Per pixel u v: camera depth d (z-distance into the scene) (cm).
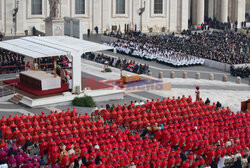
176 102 7000
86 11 12681
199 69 10138
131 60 9638
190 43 11481
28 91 7275
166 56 10306
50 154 5312
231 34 12875
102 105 7100
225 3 14762
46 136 5622
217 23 14838
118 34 11894
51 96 7150
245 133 6188
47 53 7019
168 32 13800
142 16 13488
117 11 13150
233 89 8738
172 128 6150
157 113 6475
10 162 5041
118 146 5462
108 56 10350
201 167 5384
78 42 7712
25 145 5484
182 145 5844
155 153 5359
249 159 5666
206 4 15562
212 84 9019
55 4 10269
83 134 5719
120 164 5119
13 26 11712
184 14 14012
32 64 8075
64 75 7631
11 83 7669
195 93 8294
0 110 6800
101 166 5038
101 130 5866
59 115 6156
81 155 5341
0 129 5728
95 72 9081
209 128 6172
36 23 11975
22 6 11719
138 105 6656
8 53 8969
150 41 11481
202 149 5675
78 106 7169
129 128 6281
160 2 13688
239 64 9956
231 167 5600
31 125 5881
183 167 5275
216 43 11644
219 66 10175
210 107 6925
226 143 5819
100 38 12262
